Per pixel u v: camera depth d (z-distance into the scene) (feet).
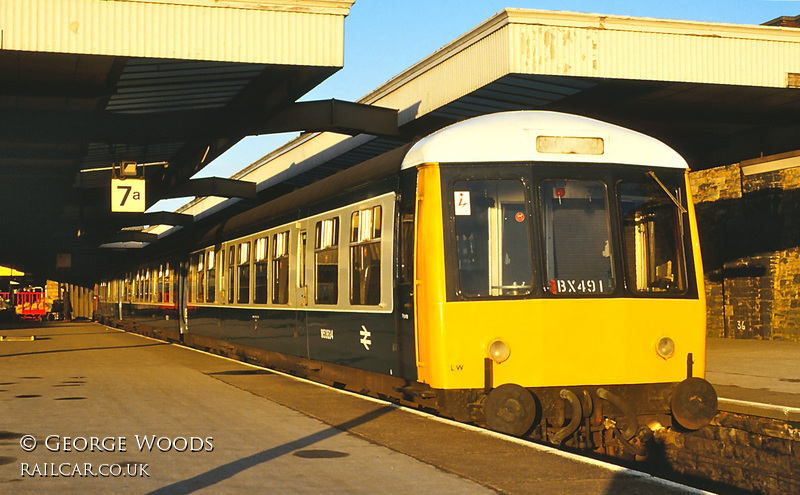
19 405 33.58
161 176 112.16
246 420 29.55
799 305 71.36
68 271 217.56
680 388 28.43
